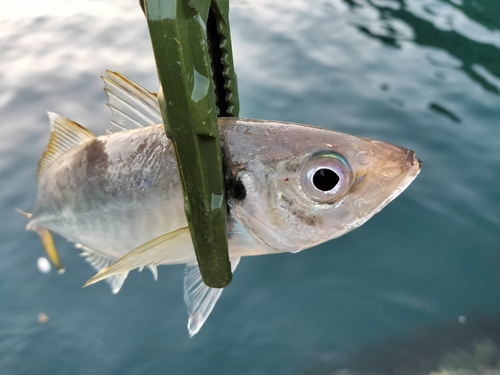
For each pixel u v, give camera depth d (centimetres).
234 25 73
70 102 54
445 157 50
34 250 41
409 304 38
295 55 66
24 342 35
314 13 80
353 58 66
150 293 38
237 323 37
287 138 12
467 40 75
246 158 12
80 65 61
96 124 51
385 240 43
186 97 8
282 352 36
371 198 12
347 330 37
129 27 71
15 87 57
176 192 13
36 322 36
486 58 69
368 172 12
